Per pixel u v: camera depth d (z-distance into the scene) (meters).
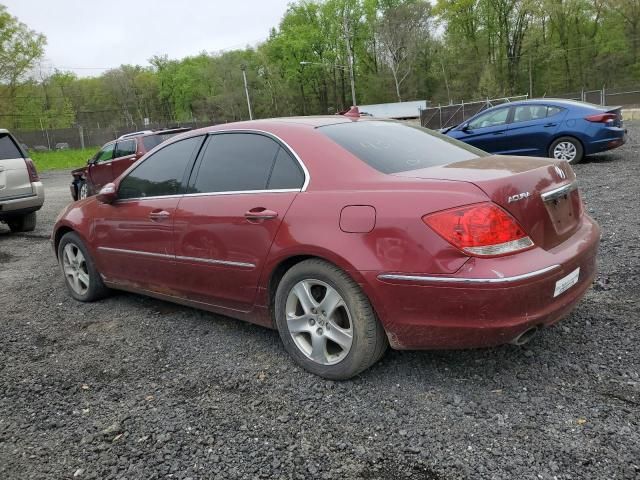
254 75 75.81
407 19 66.56
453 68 66.31
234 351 3.69
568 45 61.41
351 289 2.94
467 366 3.20
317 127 3.50
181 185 3.97
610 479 2.21
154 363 3.61
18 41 48.69
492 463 2.36
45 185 20.20
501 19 62.56
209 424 2.82
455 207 2.62
